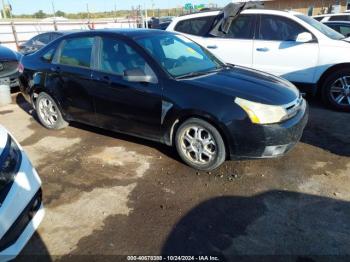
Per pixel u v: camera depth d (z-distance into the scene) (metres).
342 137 4.55
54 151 4.45
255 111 3.30
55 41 5.02
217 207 3.08
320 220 2.85
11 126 5.59
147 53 3.93
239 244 2.61
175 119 3.69
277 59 6.11
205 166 3.67
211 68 4.30
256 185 3.42
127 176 3.70
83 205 3.20
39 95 5.24
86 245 2.68
